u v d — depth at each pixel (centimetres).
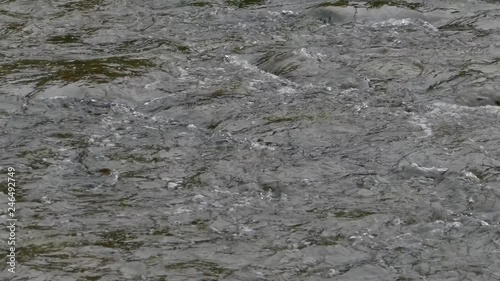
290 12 2791
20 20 2725
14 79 2178
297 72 2261
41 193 1630
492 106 2072
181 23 2719
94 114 2019
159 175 1717
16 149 1820
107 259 1407
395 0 2848
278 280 1366
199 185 1680
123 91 2127
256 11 2834
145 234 1488
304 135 1903
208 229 1512
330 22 2709
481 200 1617
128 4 2888
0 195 1617
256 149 1841
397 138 1886
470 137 1888
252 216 1562
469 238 1488
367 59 2336
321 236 1492
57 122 1967
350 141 1875
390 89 2152
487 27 2623
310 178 1711
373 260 1423
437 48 2433
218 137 1902
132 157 1795
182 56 2392
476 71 2231
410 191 1658
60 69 2247
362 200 1623
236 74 2267
